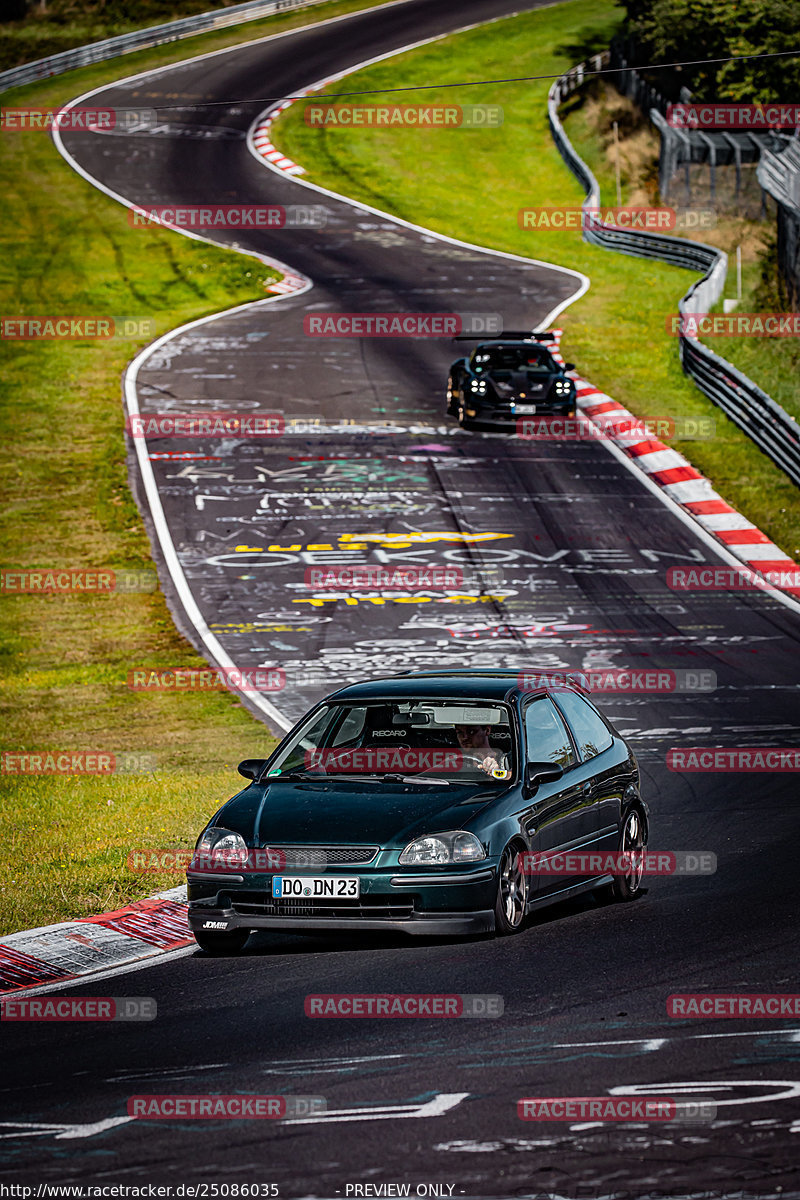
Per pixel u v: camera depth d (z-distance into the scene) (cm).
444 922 2398
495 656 5544
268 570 6881
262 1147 1554
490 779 2620
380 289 13250
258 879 2430
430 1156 1515
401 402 9938
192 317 12356
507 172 18138
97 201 16038
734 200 15862
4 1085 1823
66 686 5381
